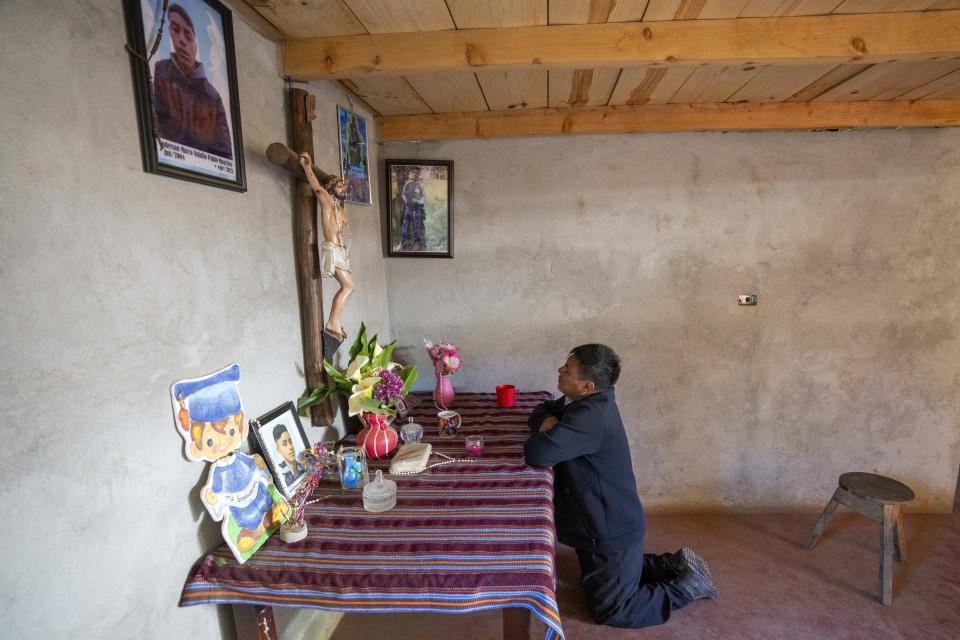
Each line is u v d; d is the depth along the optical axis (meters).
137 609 0.90
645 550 2.21
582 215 2.32
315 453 1.35
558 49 1.37
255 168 1.29
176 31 0.97
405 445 1.62
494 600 0.98
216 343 1.13
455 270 2.40
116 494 0.85
